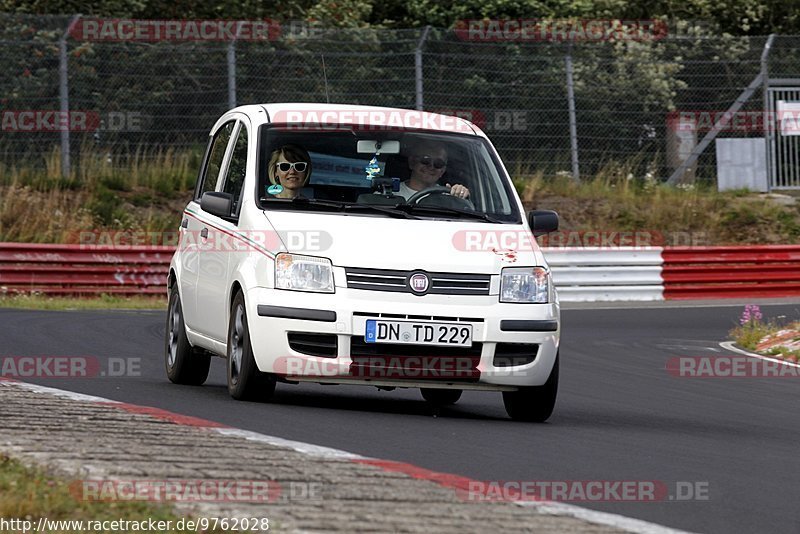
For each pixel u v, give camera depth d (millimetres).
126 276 62125
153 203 74125
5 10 78938
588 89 80688
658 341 49281
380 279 25562
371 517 15641
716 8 94438
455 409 29188
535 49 79812
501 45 77688
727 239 80438
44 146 74125
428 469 19938
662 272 69312
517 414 27172
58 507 15156
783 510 18578
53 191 72562
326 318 25188
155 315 52094
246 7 84062
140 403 25422
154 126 75562
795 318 59062
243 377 26141
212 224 28984
